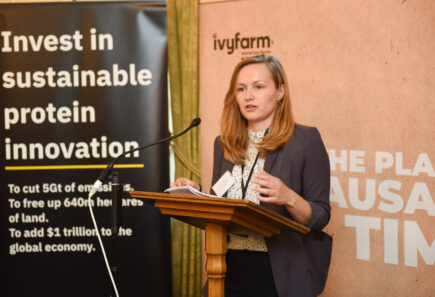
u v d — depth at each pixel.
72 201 3.38
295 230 1.86
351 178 3.03
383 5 2.86
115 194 2.10
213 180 2.39
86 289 3.38
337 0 3.03
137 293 3.38
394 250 2.88
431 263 2.75
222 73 3.45
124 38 3.37
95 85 3.38
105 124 3.38
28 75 3.37
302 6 3.16
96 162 3.38
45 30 3.37
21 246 3.39
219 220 1.76
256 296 2.11
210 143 3.51
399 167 2.85
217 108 3.48
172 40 3.55
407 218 2.83
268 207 2.18
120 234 3.38
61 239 3.38
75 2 3.38
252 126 2.37
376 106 2.92
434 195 2.72
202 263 3.56
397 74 2.83
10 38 3.37
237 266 2.15
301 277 2.05
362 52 2.95
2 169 3.39
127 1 3.40
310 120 3.16
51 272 3.38
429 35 2.70
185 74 3.50
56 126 3.38
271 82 2.35
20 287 3.38
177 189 1.88
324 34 3.09
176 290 3.58
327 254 2.20
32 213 3.39
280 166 2.18
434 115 2.70
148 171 3.38
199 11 3.51
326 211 2.10
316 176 2.15
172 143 3.54
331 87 3.08
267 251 2.12
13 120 3.38
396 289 2.88
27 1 3.58
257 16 3.32
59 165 3.38
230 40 3.42
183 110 3.52
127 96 3.38
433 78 2.69
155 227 3.38
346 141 3.04
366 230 2.98
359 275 3.02
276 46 3.27
